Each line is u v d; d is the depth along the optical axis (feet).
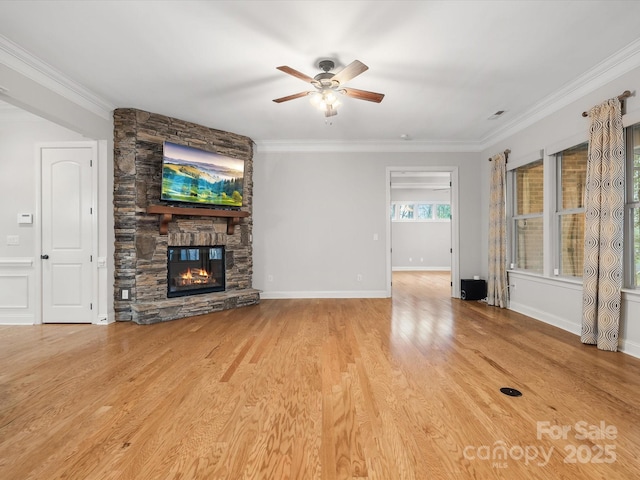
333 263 18.75
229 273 16.66
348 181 18.70
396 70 10.48
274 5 7.48
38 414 6.55
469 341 11.02
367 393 7.37
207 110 13.76
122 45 9.07
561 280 12.46
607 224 10.08
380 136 17.47
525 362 9.16
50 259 13.44
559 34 8.60
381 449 5.45
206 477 4.83
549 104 12.82
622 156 9.80
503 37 8.73
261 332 12.08
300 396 7.23
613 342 9.93
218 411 6.64
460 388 7.60
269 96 12.40
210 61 9.91
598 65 10.16
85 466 5.07
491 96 12.44
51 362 9.27
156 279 14.11
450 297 19.15
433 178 32.45
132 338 11.40
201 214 14.93
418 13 7.76
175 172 14.05
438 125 15.74
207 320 13.83
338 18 7.95
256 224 18.53
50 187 13.46
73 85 11.22
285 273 18.66
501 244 16.20
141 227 13.70
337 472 4.92
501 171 16.11
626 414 6.49
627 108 9.74
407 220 36.65
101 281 13.34
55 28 8.32
